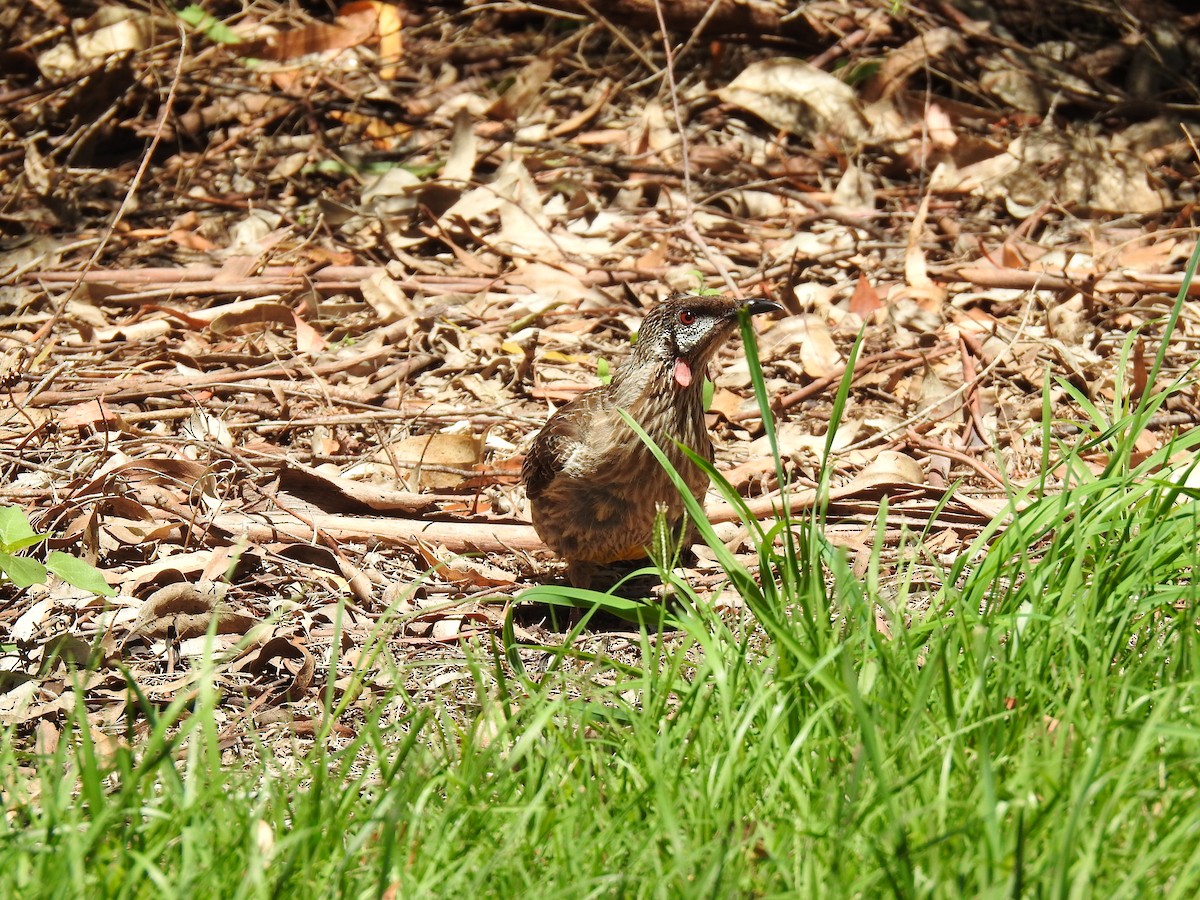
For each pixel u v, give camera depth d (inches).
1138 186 635.5
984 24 748.0
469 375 511.5
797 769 245.6
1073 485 422.3
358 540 409.1
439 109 730.2
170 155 706.2
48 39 743.1
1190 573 320.2
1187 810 228.7
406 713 309.4
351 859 220.8
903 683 263.6
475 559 412.2
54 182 665.0
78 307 546.0
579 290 561.0
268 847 229.8
